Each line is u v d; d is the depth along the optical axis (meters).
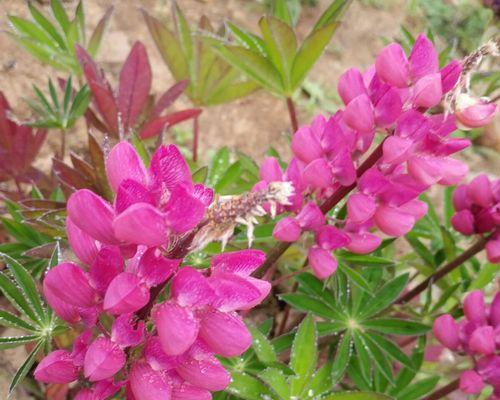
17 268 0.24
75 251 0.18
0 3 0.46
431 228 0.37
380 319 0.31
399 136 0.21
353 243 0.25
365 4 0.61
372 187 0.23
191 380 0.18
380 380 0.32
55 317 0.24
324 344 0.35
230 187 0.35
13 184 0.39
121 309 0.16
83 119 0.43
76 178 0.30
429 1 0.64
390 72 0.21
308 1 0.58
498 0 0.43
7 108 0.33
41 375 0.18
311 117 0.52
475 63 0.19
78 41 0.36
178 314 0.16
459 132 0.51
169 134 0.46
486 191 0.28
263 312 0.39
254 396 0.28
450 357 0.41
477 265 0.36
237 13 0.56
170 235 0.16
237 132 0.49
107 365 0.17
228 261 0.17
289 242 0.26
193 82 0.39
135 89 0.35
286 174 0.25
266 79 0.35
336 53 0.57
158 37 0.37
